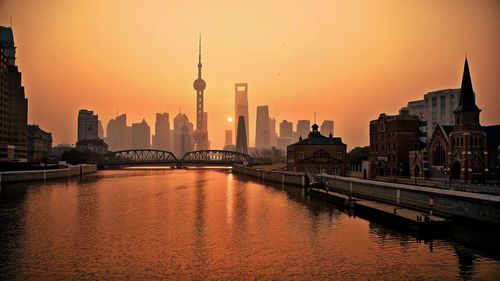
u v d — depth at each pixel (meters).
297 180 138.75
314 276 41.25
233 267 44.00
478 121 95.75
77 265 44.50
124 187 136.38
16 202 93.81
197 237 57.25
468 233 55.91
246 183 157.50
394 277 40.66
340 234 58.25
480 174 94.44
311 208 83.88
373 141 140.88
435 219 57.66
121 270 42.94
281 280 40.28
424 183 93.62
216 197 105.38
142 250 50.50
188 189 129.62
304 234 58.53
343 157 146.88
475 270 42.16
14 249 50.69
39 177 163.25
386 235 57.09
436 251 48.50
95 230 61.84
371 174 131.88
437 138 106.50
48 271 42.53
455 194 62.25
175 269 43.34
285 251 49.84
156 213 77.94
